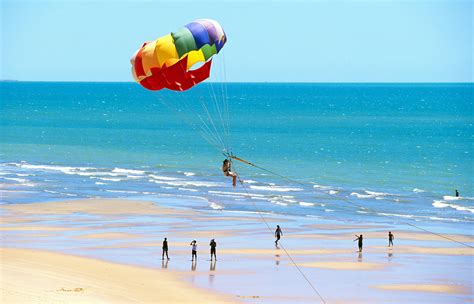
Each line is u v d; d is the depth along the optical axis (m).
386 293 30.86
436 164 88.81
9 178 72.88
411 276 34.25
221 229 47.34
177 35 27.72
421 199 63.12
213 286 31.34
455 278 33.84
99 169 82.44
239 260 37.53
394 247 42.09
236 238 44.22
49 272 31.91
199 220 50.84
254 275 33.94
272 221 51.19
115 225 48.06
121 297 28.11
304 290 31.08
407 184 71.88
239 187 69.06
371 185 71.12
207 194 64.25
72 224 48.22
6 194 62.12
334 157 96.06
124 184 70.38
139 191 65.69
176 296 29.17
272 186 69.94
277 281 32.75
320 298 29.73
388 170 82.75
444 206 59.56
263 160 92.56
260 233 46.06
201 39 27.84
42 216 51.47
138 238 43.34
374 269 35.78
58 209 54.75
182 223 49.47
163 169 83.31
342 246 42.12
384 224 51.03
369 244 43.00
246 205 58.53
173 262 36.44
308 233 46.41
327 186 70.12
